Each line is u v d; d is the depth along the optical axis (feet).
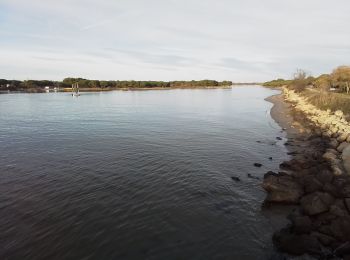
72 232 46.55
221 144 99.76
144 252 42.29
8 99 337.72
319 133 114.52
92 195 58.95
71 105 250.16
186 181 66.44
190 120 154.71
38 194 59.31
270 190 59.72
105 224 48.88
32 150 91.66
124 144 98.17
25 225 48.21
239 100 300.81
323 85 268.21
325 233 44.11
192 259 41.01
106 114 181.16
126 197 58.29
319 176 62.90
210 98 336.29
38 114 183.83
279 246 42.88
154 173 70.79
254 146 97.60
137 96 388.16
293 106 220.02
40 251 42.09
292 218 48.80
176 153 87.66
